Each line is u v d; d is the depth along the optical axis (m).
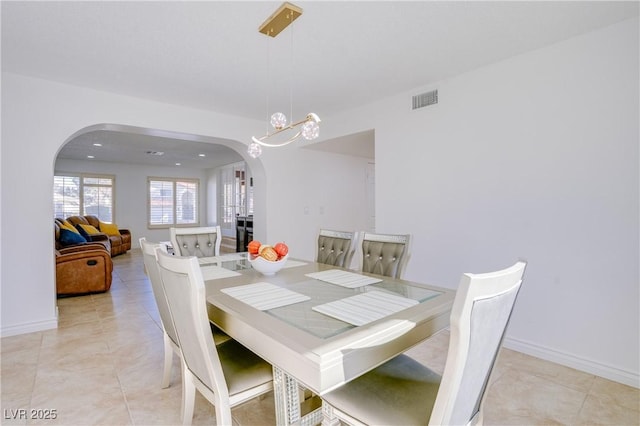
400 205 3.41
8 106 2.83
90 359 2.42
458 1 1.88
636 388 2.03
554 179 2.38
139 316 3.37
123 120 3.41
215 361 1.27
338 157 5.39
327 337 1.08
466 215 2.88
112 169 8.52
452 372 0.89
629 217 2.08
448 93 3.01
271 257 1.99
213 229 3.07
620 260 2.11
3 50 2.45
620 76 2.10
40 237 2.99
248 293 1.62
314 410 1.55
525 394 1.97
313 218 5.04
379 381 1.30
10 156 2.85
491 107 2.72
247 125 4.32
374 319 1.25
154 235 9.16
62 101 3.08
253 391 1.41
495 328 0.98
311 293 1.62
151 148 6.61
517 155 2.57
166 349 2.00
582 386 2.05
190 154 7.37
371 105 3.72
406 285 1.79
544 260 2.44
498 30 2.21
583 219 2.26
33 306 2.96
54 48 2.42
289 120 4.44
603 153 2.17
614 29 2.12
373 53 2.53
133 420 1.73
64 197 7.86
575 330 2.29
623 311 2.10
